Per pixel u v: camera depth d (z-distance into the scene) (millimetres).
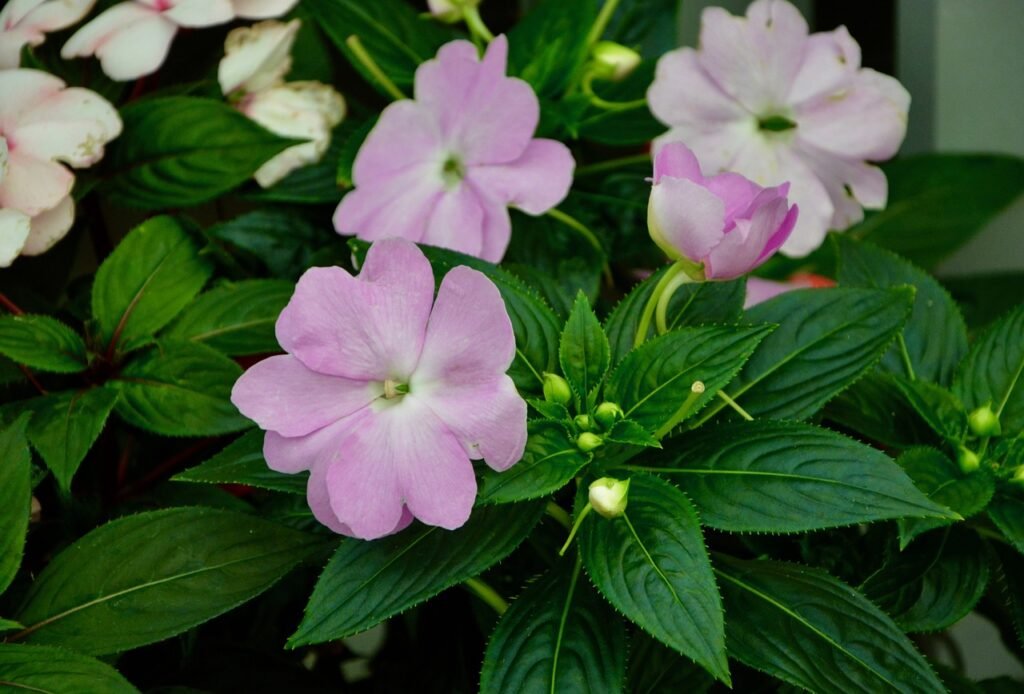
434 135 629
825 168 664
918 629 581
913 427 615
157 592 568
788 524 541
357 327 535
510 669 551
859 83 659
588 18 667
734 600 570
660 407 559
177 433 613
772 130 664
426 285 537
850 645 557
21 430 570
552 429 561
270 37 654
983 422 592
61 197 615
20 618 568
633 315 595
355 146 652
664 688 603
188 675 626
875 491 540
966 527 598
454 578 543
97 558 572
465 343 533
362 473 534
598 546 541
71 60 667
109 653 561
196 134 640
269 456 540
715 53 649
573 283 656
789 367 590
